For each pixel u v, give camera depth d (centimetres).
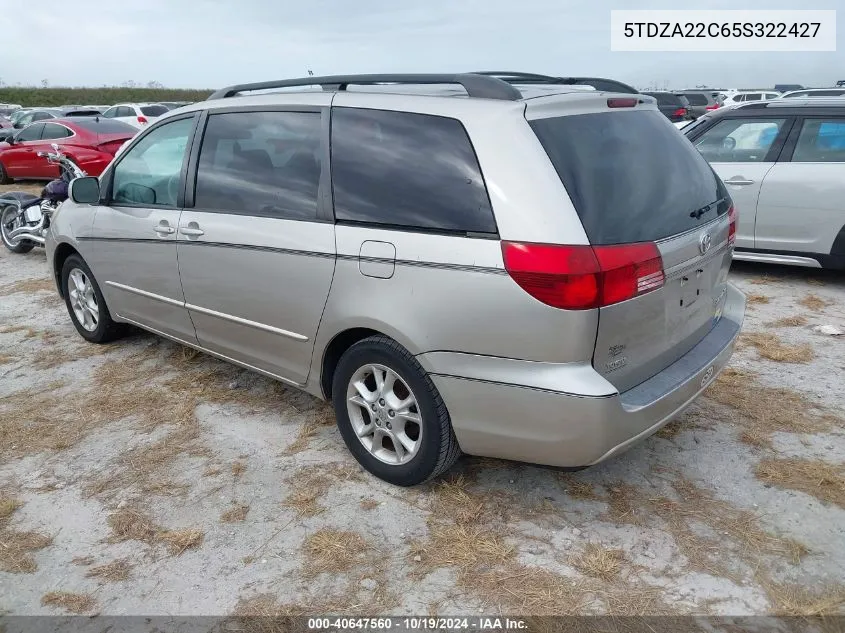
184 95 5769
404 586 263
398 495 317
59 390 439
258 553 283
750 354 468
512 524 296
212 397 421
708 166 346
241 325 369
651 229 273
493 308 261
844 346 481
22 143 1479
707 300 323
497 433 277
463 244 267
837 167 591
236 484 330
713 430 368
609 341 259
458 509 305
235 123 367
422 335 280
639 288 262
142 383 445
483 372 270
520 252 253
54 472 346
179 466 348
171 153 403
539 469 335
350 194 308
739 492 314
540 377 259
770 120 633
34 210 796
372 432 327
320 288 316
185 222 383
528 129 266
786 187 613
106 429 387
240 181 359
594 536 287
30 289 685
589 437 257
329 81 340
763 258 645
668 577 264
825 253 608
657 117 329
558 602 253
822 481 319
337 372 327
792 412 387
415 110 295
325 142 321
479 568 271
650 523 295
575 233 249
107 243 447
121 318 472
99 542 293
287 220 329
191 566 277
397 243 285
